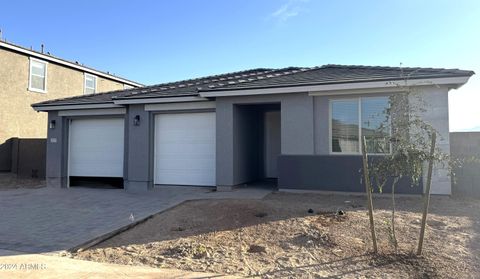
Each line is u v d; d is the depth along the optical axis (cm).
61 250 608
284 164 1073
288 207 831
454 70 933
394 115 567
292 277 475
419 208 823
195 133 1241
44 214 882
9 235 700
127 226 742
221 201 926
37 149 1720
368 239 607
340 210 787
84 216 851
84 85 2364
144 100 1228
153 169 1273
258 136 1384
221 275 484
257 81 1150
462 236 614
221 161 1144
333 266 507
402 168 527
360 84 958
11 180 1642
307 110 1054
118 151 1382
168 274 489
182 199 1010
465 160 738
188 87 1352
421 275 470
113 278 475
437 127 923
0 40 1802
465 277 462
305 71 1255
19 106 1919
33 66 2006
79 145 1434
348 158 1012
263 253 568
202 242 626
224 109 1144
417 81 902
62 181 1409
